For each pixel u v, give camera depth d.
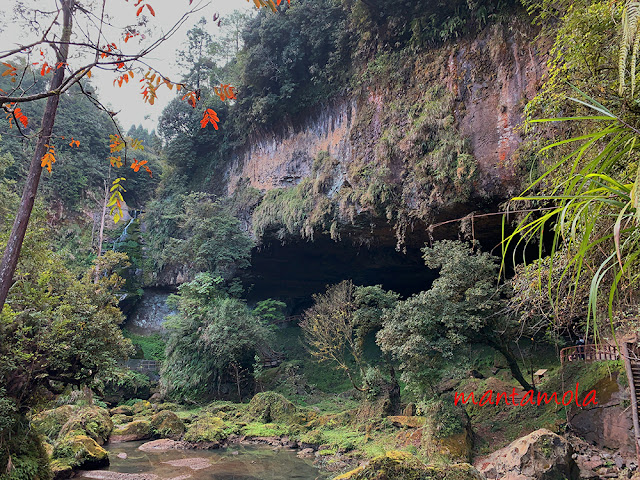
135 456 14.40
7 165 15.67
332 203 20.34
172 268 30.33
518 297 6.59
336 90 21.56
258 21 23.75
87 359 10.12
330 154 21.64
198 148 31.73
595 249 2.78
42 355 9.30
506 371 17.05
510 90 14.54
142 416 20.22
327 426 17.03
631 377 7.21
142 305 31.80
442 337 12.41
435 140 16.19
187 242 26.31
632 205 1.44
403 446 13.10
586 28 4.39
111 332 11.00
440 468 8.75
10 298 9.49
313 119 23.33
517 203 13.70
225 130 29.67
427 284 27.52
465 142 15.19
